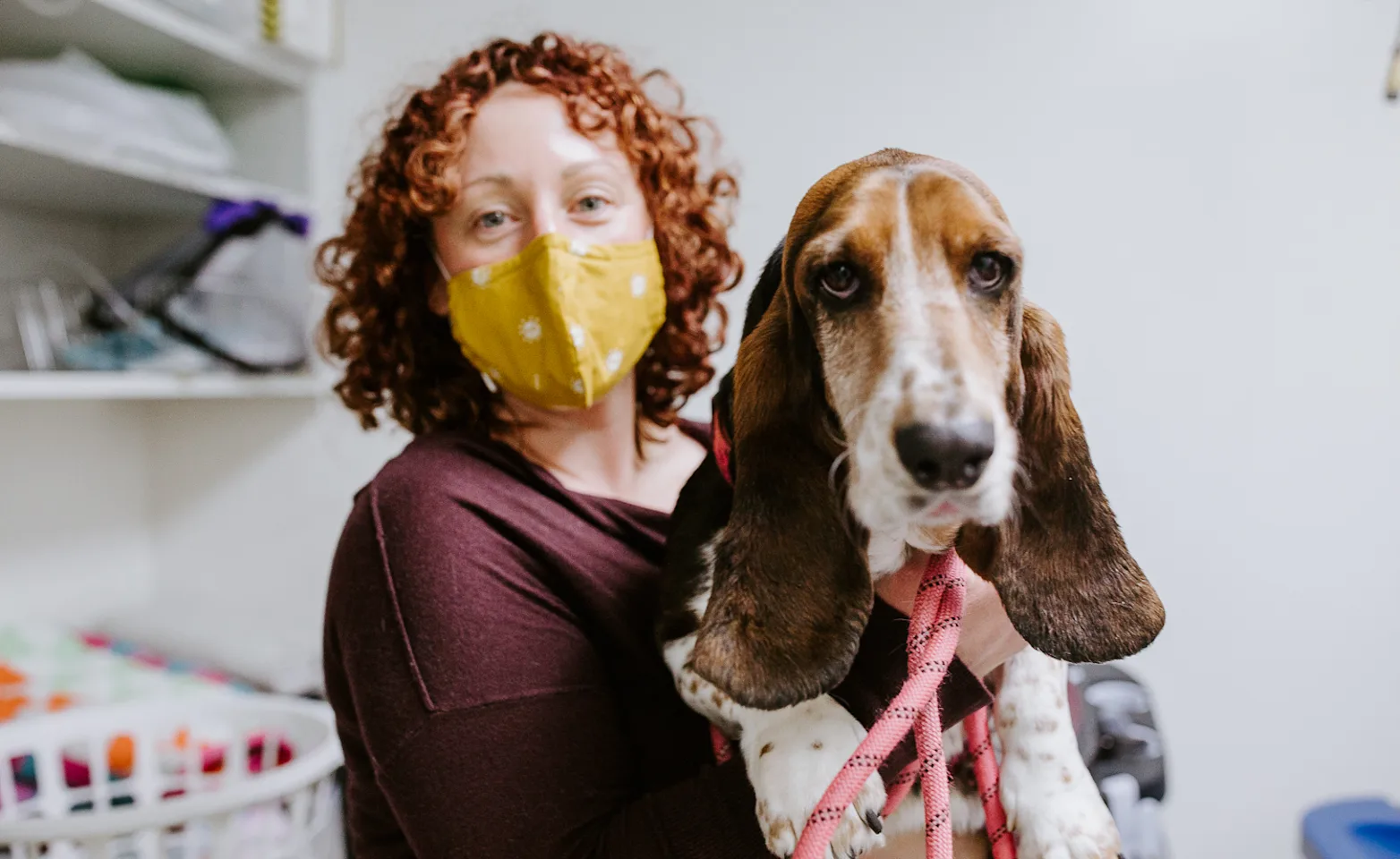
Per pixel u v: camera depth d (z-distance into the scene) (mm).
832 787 641
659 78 2135
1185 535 1891
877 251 638
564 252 1028
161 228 2654
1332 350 1779
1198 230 1827
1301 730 1860
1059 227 1901
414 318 1192
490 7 2357
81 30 2123
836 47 2006
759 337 757
